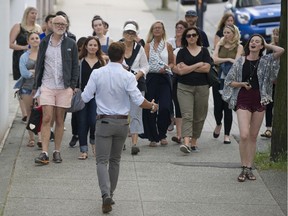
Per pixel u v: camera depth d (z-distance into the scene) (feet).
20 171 78.74
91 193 72.38
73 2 256.32
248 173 78.89
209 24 235.20
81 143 84.69
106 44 95.91
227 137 95.91
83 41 88.79
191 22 98.02
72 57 81.05
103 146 66.08
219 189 75.61
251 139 78.48
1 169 79.20
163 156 88.07
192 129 89.40
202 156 88.79
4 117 93.71
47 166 81.10
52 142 92.02
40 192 72.08
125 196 72.13
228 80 77.77
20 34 102.37
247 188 76.28
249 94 77.20
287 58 83.97
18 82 94.53
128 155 87.97
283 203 72.08
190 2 265.13
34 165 81.30
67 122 104.63
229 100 78.13
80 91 83.30
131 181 77.15
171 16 240.53
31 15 102.42
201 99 88.79
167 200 71.51
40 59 80.59
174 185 76.43
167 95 91.35
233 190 75.51
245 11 174.91
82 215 66.13
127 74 66.49
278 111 84.79
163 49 90.84
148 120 91.81
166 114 91.35
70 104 81.30
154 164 84.28
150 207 69.26
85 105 84.48
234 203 71.46
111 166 68.03
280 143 85.05
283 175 80.89
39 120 83.61
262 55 78.13
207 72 87.92
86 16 224.94
